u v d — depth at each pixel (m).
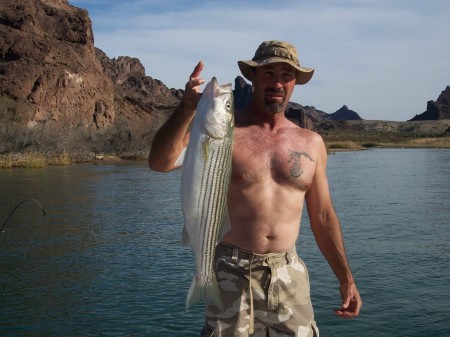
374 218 18.05
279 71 4.36
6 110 62.72
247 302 4.34
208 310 4.42
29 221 17.52
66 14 84.38
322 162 4.64
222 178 3.63
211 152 3.56
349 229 16.06
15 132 51.34
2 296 9.70
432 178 34.28
